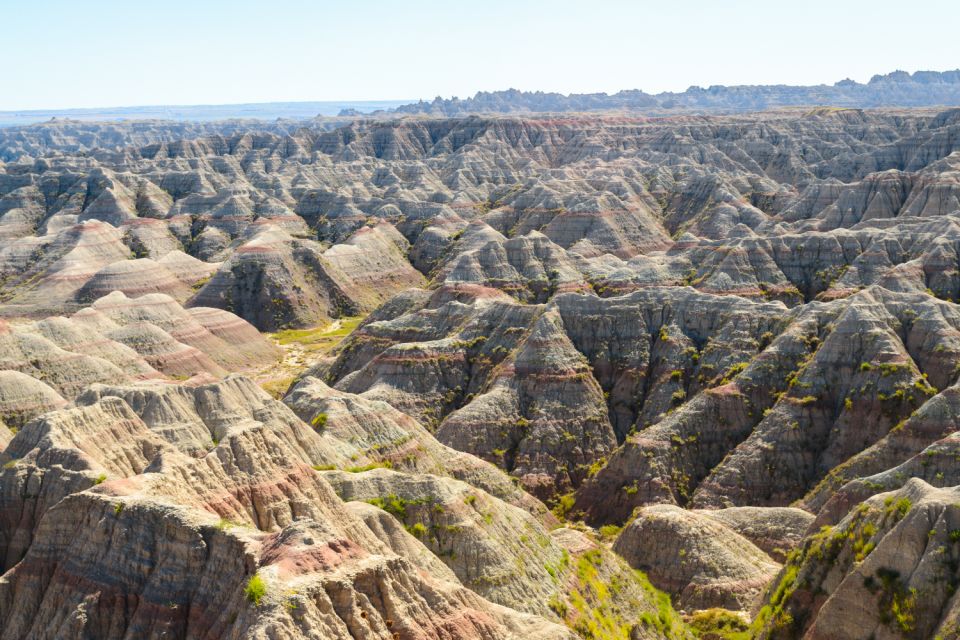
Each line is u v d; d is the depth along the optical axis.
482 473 107.38
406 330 163.25
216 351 188.25
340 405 107.19
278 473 68.62
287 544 53.03
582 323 145.25
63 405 129.12
